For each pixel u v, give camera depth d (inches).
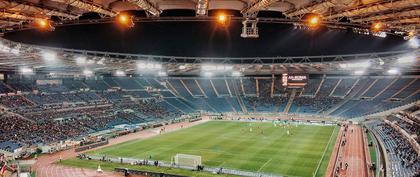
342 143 2122.3
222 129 2824.8
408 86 3523.6
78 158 1803.6
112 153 1924.2
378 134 2311.8
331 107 3646.7
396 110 3024.1
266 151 1943.9
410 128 2012.8
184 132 2674.7
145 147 2082.9
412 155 1504.7
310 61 3580.2
